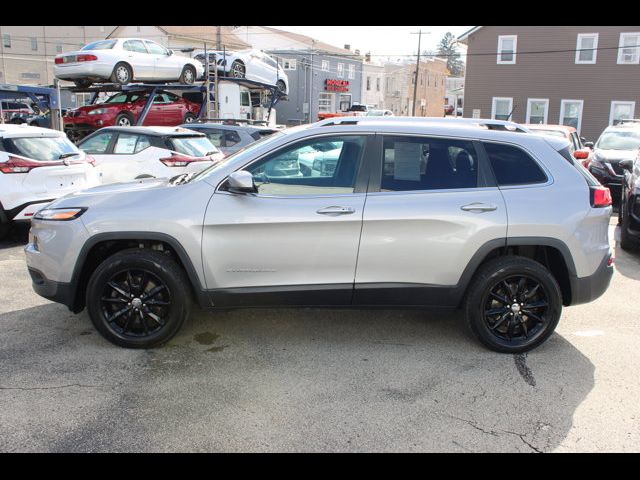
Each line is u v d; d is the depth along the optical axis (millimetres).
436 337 4641
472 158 4262
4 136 7426
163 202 4152
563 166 4312
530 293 4277
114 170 9594
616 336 4723
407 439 3164
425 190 4184
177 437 3148
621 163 9008
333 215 4078
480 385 3807
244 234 4102
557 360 4227
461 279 4191
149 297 4242
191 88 18938
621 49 30875
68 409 3414
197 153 9789
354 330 4766
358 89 64438
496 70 33156
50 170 7672
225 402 3529
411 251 4129
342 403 3539
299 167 4227
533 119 33031
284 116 58188
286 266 4152
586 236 4219
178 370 3961
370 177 4184
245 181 3943
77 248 4160
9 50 59031
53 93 17281
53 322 4828
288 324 4875
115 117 16969
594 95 31703
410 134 4258
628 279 6590
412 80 72312
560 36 31703
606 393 3721
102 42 17469
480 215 4117
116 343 4293
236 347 4379
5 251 7434
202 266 4129
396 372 3984
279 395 3627
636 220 7621
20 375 3846
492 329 4316
